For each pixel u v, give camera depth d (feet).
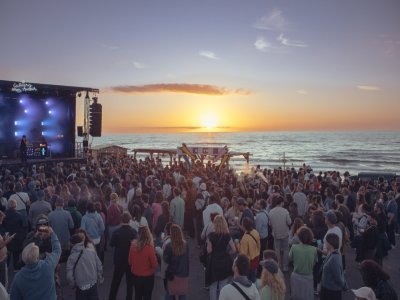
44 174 47.24
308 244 19.74
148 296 21.11
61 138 91.35
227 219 30.30
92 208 26.68
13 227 26.50
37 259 15.12
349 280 29.22
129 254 21.30
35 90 82.84
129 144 561.02
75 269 19.26
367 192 39.81
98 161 84.79
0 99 84.02
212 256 21.27
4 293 14.51
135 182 37.93
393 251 37.45
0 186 40.52
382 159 289.74
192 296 25.89
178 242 20.77
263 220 28.02
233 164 230.89
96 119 86.69
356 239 30.60
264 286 15.26
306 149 430.20
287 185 49.98
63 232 25.46
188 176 54.65
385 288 14.46
